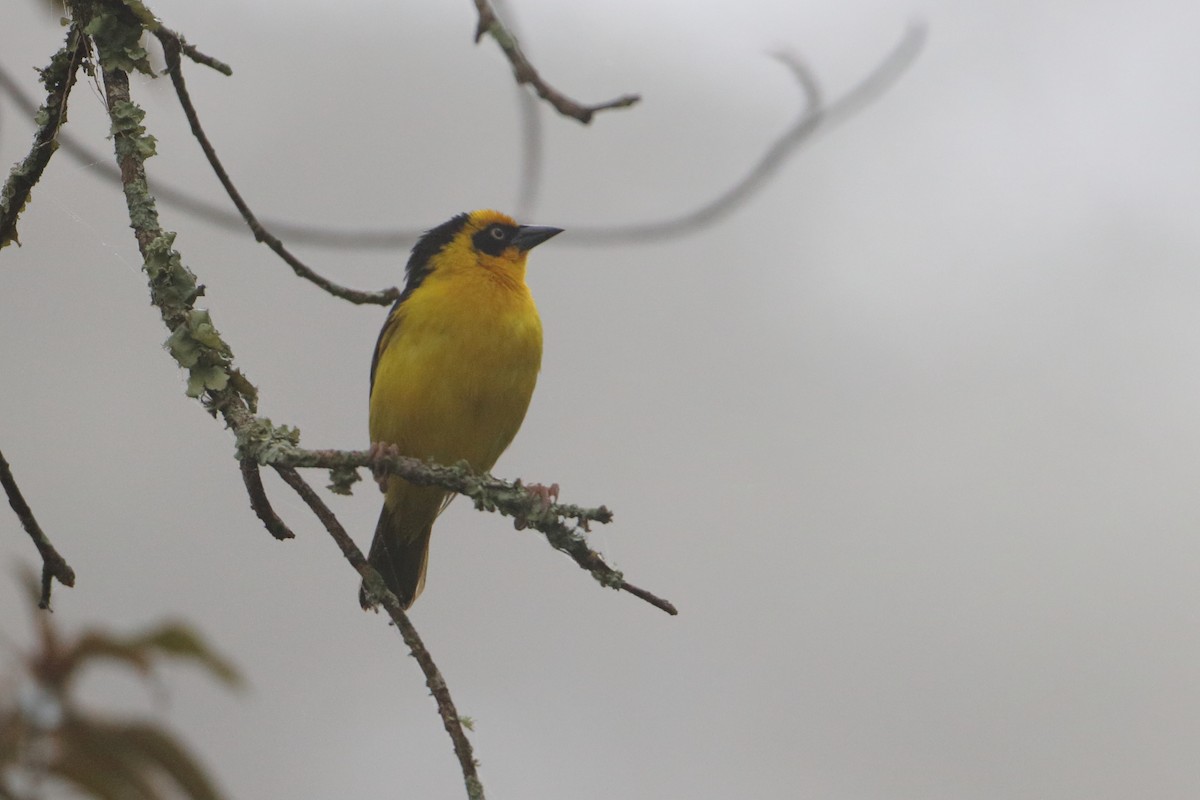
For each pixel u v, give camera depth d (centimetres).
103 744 496
